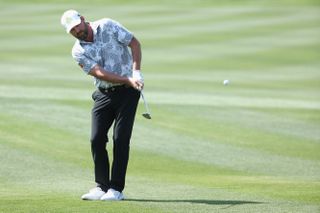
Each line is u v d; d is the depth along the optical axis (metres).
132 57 24.92
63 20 24.28
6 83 58.28
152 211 22.38
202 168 33.28
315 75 69.19
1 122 41.28
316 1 122.12
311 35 93.25
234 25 100.88
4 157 33.59
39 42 87.38
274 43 87.94
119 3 122.31
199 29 97.75
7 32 95.25
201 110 47.44
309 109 49.69
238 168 33.41
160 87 58.78
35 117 42.94
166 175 31.27
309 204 23.62
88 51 24.55
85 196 24.56
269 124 44.12
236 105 50.03
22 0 126.06
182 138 39.53
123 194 25.95
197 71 70.12
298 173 32.31
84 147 36.47
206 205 23.47
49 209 22.61
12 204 23.41
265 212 22.22
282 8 116.19
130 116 24.84
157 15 110.06
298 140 40.22
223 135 40.72
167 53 81.00
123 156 24.86
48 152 35.06
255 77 67.44
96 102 25.17
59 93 52.34
